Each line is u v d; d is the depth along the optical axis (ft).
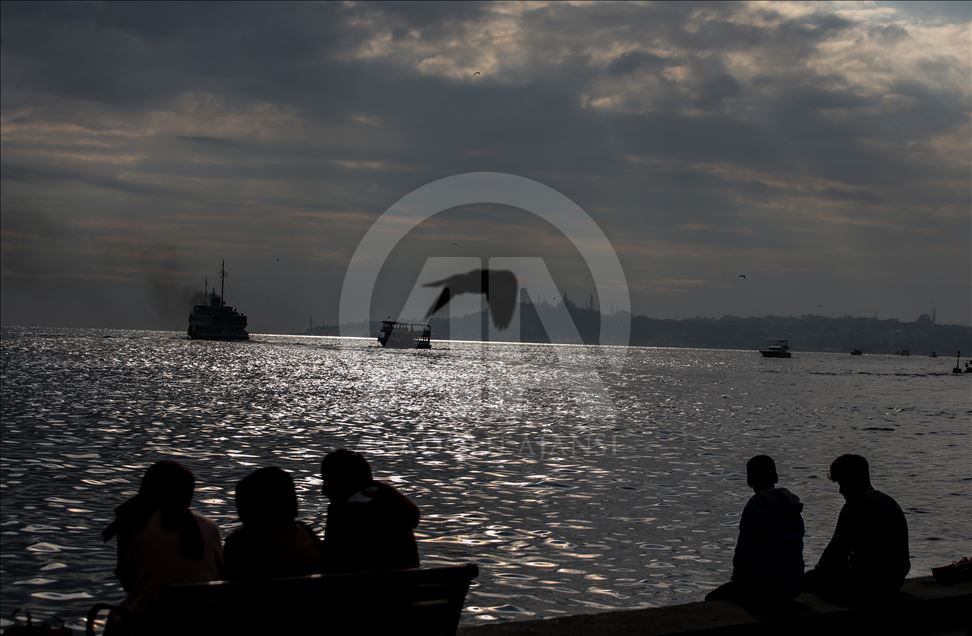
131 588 26.91
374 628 23.63
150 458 108.99
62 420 155.63
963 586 36.73
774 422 205.05
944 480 108.06
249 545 26.94
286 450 121.90
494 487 93.25
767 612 33.01
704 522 75.51
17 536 64.64
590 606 51.26
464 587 25.08
